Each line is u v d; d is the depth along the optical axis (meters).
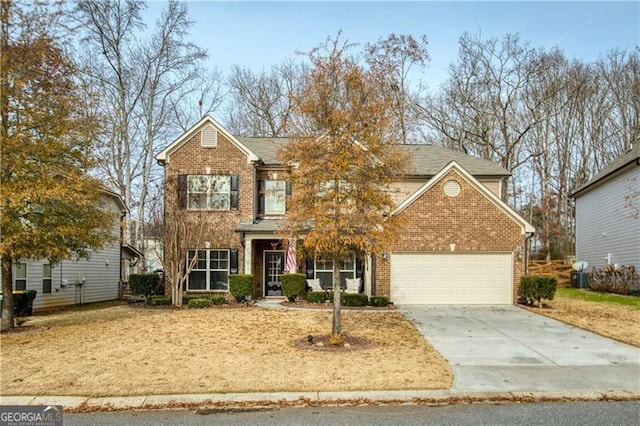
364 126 11.92
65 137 13.70
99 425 6.85
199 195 22.19
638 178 24.83
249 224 21.70
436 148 26.50
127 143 31.38
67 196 13.07
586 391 8.39
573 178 41.06
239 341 12.37
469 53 39.94
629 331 14.17
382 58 31.80
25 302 17.59
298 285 20.27
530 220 39.72
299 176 11.96
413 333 13.75
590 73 39.78
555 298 22.94
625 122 39.03
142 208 32.44
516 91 39.56
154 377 9.02
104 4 29.64
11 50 12.50
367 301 19.25
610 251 28.31
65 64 13.67
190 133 22.28
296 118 12.58
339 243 11.65
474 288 19.89
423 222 19.98
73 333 13.53
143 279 22.23
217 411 7.50
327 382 8.71
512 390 8.44
